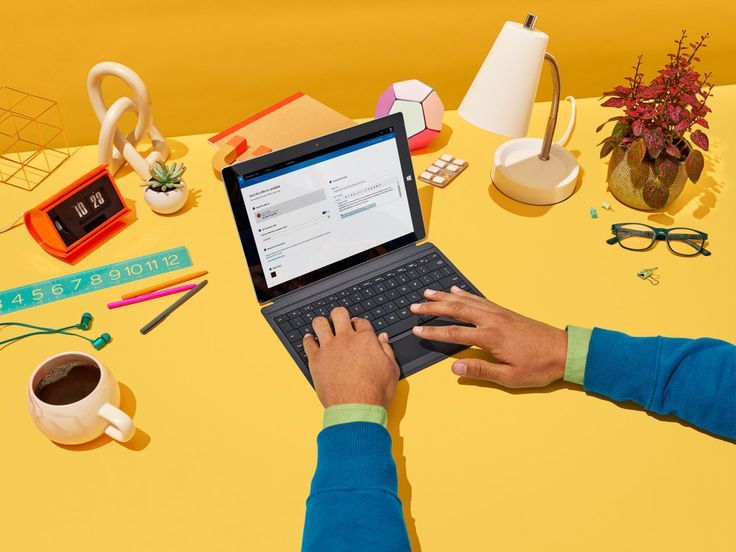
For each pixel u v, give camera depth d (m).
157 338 1.07
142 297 1.12
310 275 1.14
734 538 0.86
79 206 1.18
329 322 1.08
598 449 0.95
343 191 1.15
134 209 1.29
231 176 1.05
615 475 0.92
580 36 1.80
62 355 0.93
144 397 0.99
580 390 1.02
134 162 1.32
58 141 1.69
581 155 1.44
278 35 1.66
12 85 1.58
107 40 1.57
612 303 1.14
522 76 1.12
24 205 1.28
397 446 0.94
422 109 1.40
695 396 0.94
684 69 1.23
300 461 0.93
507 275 1.18
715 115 1.55
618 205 1.33
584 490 0.90
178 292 1.14
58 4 1.50
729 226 1.29
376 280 1.15
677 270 1.20
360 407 0.90
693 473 0.92
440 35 1.74
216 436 0.95
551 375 1.00
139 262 1.18
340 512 0.79
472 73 1.83
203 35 1.62
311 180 1.12
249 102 1.76
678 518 0.88
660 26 1.80
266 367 1.03
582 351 0.99
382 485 0.83
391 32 1.72
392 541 0.77
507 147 1.41
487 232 1.26
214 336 1.08
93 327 1.08
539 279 1.18
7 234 1.22
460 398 1.00
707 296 1.16
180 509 0.87
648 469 0.93
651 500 0.89
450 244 1.24
